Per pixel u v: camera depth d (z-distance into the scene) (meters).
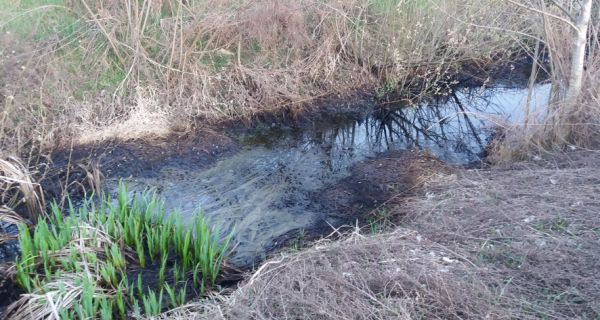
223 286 5.13
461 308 4.14
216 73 8.03
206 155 7.28
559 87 6.62
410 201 6.04
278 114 8.19
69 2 8.11
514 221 5.10
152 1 7.98
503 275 4.47
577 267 4.48
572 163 6.15
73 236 5.30
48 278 4.79
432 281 4.29
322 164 7.25
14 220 5.80
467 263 4.61
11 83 6.95
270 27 8.04
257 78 8.16
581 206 5.21
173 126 7.59
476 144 7.71
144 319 4.49
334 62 8.64
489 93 9.04
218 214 6.16
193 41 8.09
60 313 4.41
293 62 8.46
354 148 7.69
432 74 9.24
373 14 9.04
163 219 5.99
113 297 4.75
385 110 8.71
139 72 7.63
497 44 9.37
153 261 5.40
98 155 7.00
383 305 4.07
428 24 9.10
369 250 4.70
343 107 8.58
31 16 7.74
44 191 6.39
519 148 6.63
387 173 6.71
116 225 5.59
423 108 8.81
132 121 7.37
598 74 6.60
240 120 7.98
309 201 6.41
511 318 4.04
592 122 6.44
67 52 7.65
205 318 4.21
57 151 6.98
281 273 4.54
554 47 6.52
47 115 7.17
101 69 7.72
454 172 6.59
